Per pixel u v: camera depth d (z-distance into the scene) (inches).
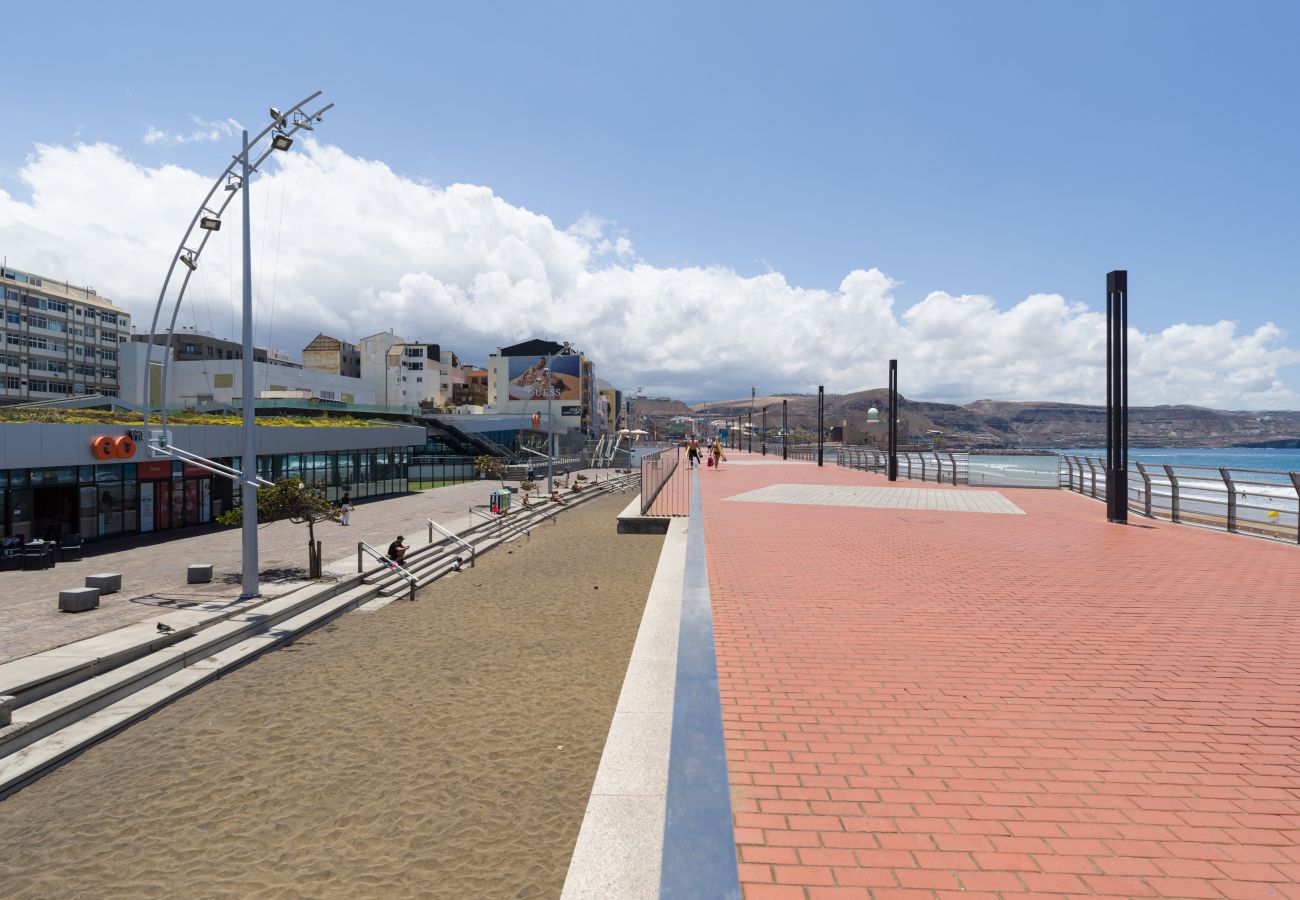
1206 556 469.4
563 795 248.2
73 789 259.3
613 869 142.0
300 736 303.6
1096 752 179.3
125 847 221.0
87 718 316.5
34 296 2888.8
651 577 678.5
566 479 1868.8
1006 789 160.4
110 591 532.1
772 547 510.0
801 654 259.3
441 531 854.5
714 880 79.4
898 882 126.5
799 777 166.7
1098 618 309.7
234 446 974.4
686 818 93.7
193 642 409.4
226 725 318.0
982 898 121.9
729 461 2331.4
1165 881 126.9
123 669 358.9
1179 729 193.0
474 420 2659.9
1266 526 577.0
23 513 695.7
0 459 657.6
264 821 234.4
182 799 250.2
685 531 628.4
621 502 1684.3
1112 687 225.1
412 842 220.1
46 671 326.0
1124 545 519.2
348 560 693.9
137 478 829.8
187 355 3078.2
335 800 247.1
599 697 346.9
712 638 178.7
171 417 979.9
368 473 1416.1
